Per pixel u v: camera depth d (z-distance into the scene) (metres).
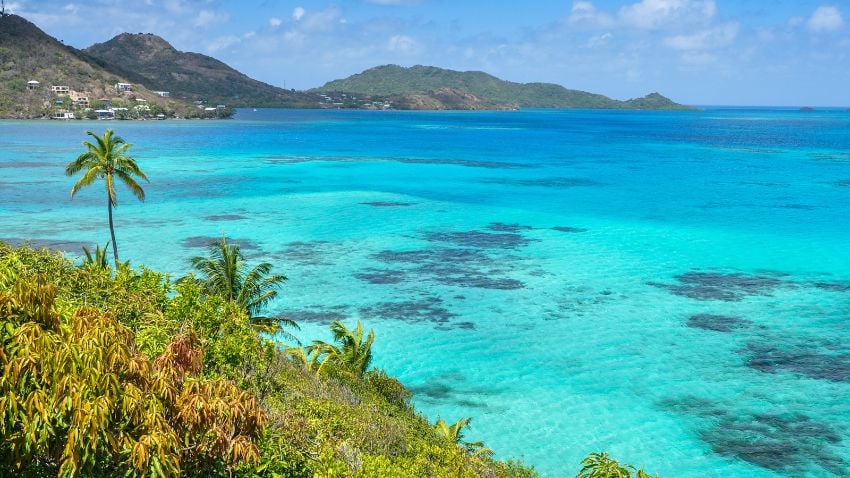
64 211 91.25
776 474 31.48
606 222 89.00
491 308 54.31
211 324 22.19
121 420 10.20
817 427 35.69
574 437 35.19
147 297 22.44
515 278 62.62
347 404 28.75
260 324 37.69
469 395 39.91
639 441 34.66
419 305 54.88
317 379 31.72
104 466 10.34
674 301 56.19
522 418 37.12
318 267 65.50
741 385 40.72
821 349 45.94
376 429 25.73
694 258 70.00
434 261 68.50
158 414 10.45
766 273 64.62
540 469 32.28
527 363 44.16
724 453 33.41
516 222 89.06
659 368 43.16
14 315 9.91
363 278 62.09
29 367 9.41
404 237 79.50
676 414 37.28
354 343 38.78
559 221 89.75
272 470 14.88
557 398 39.41
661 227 85.56
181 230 80.94
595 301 56.25
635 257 70.50
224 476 12.36
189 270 62.69
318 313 52.59
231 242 74.88
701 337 48.28
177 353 12.48
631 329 49.88
